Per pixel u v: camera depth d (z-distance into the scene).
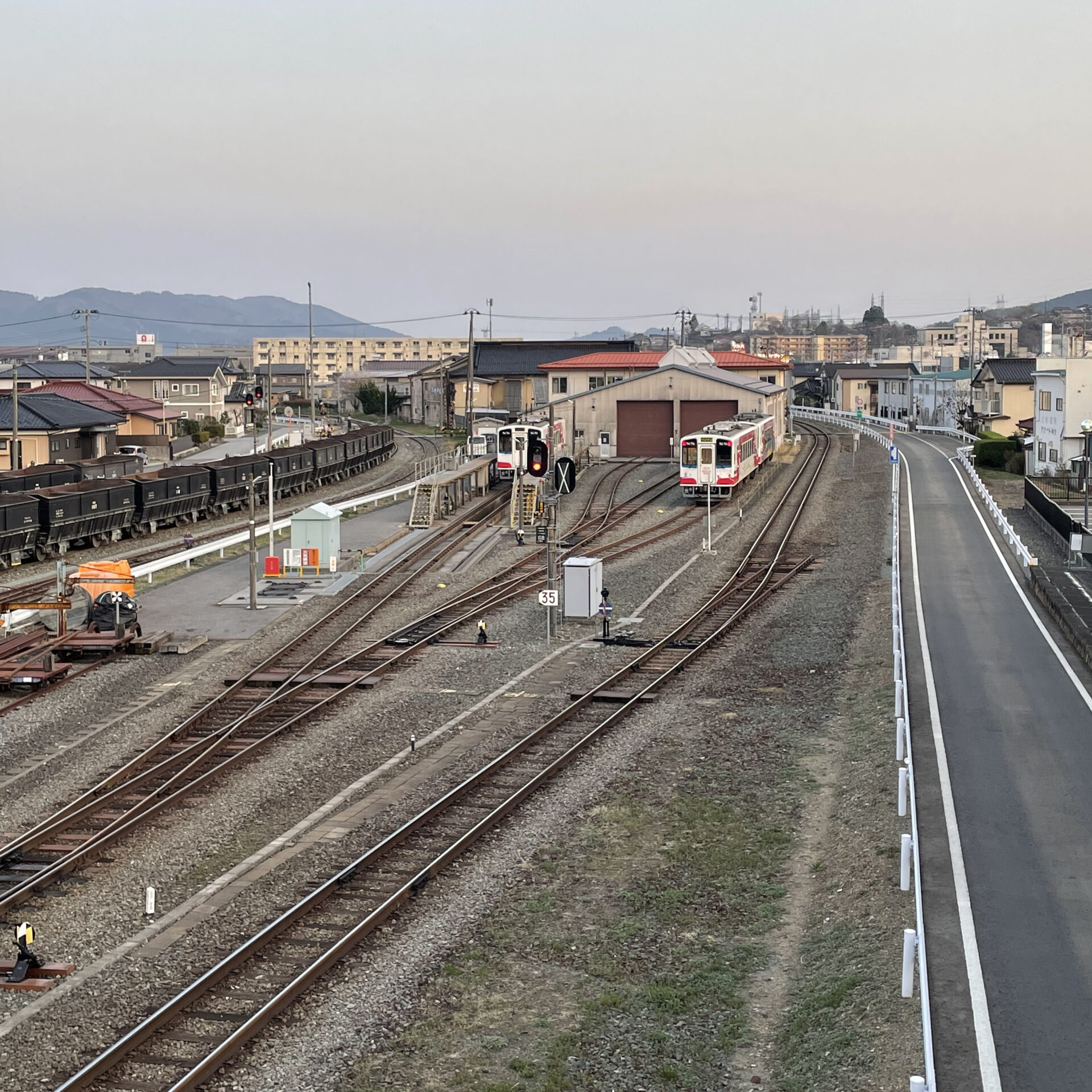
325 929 14.01
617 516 51.34
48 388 84.00
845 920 13.90
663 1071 11.04
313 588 36.84
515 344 106.25
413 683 25.88
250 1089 10.73
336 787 19.39
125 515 46.34
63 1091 10.48
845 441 85.00
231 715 23.53
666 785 19.27
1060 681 23.56
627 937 13.91
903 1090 10.16
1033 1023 11.03
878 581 35.75
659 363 82.31
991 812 16.50
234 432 107.00
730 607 33.44
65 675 26.56
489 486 63.47
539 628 31.12
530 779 19.52
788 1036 11.68
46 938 13.99
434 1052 11.41
